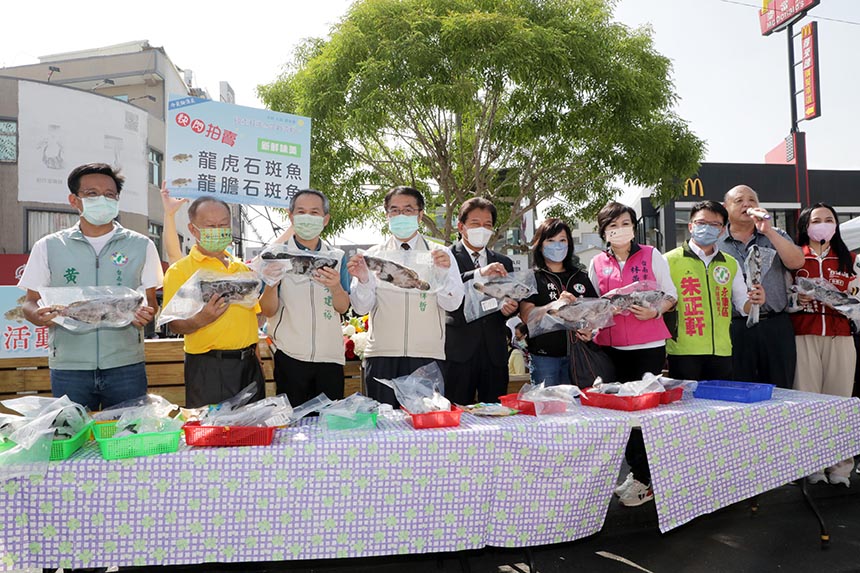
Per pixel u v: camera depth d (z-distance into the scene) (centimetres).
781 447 251
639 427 230
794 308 343
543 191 872
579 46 702
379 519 198
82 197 253
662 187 839
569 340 314
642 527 298
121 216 1457
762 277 336
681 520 229
